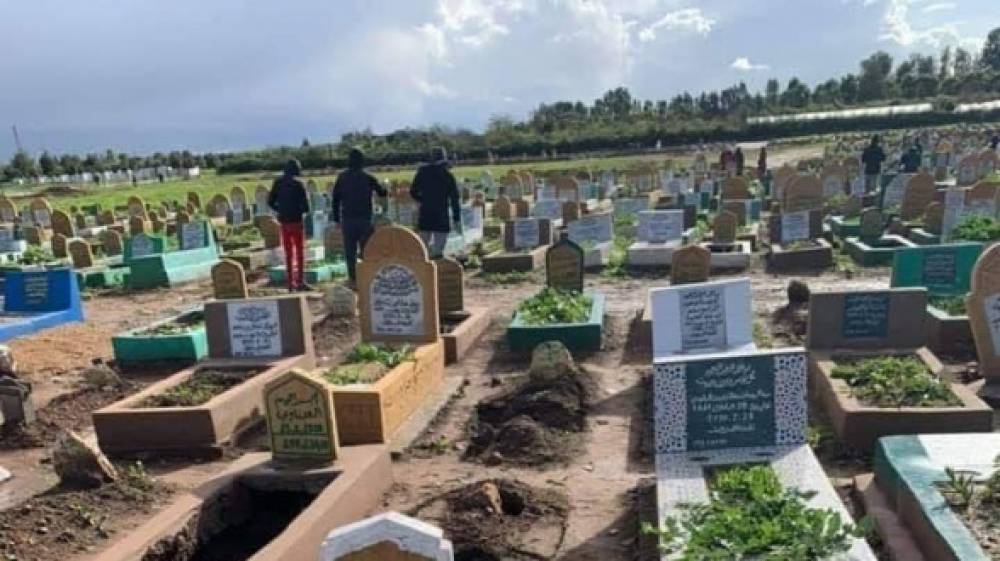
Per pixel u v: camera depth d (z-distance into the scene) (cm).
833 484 577
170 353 1009
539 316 1034
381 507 601
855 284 1297
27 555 491
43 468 709
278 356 909
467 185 3719
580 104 9775
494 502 577
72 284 1311
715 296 776
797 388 566
